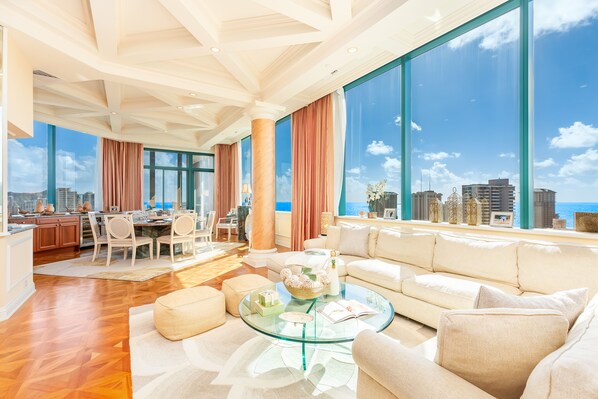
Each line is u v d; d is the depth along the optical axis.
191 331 2.37
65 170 6.80
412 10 2.47
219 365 1.98
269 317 2.00
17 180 5.99
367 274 2.99
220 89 4.50
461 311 0.97
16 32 2.66
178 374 1.88
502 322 0.92
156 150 8.60
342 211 5.10
